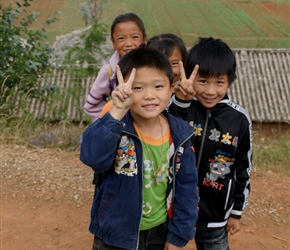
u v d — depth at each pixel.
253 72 13.73
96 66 10.20
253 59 14.03
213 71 2.17
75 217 3.49
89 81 11.02
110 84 2.89
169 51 2.63
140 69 1.89
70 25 29.53
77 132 5.80
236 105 2.31
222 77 2.21
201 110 2.30
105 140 1.81
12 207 3.57
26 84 7.04
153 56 1.91
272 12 36.41
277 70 13.77
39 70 7.45
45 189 3.85
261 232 3.41
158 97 1.90
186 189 2.04
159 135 2.00
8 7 6.88
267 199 3.88
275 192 4.04
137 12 34.78
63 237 3.23
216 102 2.26
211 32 31.02
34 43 7.79
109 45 11.65
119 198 1.96
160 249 2.18
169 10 35.53
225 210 2.37
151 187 2.00
